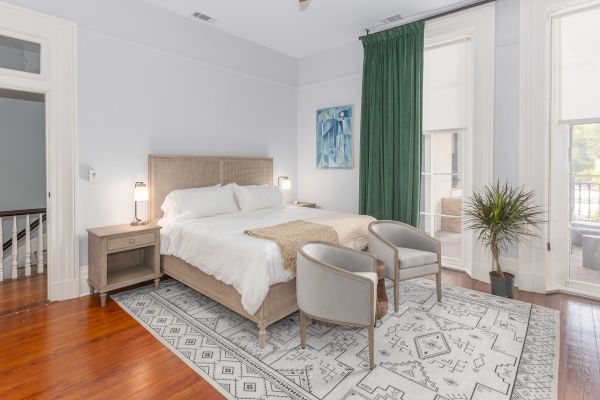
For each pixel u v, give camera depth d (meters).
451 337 2.50
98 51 3.39
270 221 3.43
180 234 3.27
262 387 1.95
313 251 2.54
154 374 2.07
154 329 2.63
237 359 2.23
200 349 2.35
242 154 4.86
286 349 2.35
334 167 5.23
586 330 2.62
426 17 4.09
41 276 3.95
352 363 2.18
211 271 2.79
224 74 4.58
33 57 3.01
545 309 3.00
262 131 5.14
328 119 5.27
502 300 3.21
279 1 3.77
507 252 3.65
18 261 4.25
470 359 2.21
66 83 3.16
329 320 2.21
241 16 4.13
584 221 3.41
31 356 2.25
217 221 3.43
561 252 3.45
